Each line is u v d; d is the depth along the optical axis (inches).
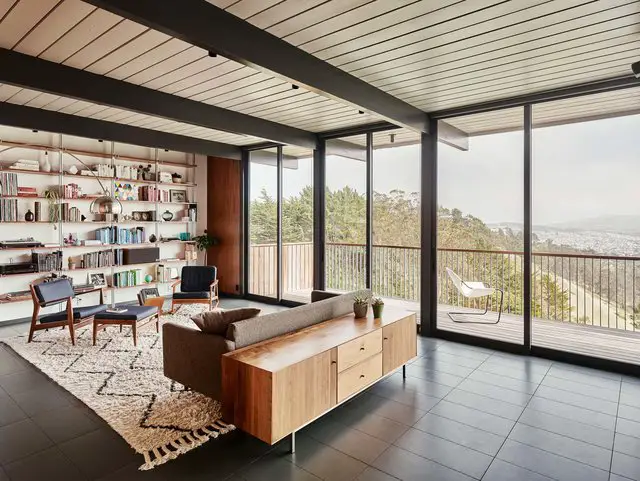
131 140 212.5
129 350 167.0
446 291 244.7
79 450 96.4
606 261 197.0
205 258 310.3
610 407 119.9
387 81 144.0
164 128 218.5
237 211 289.6
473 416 114.0
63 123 183.6
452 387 134.2
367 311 144.9
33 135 226.2
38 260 220.8
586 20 99.5
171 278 286.4
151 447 97.0
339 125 217.0
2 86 146.2
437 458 93.7
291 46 113.2
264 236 279.7
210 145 259.3
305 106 179.2
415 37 108.9
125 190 263.9
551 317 215.3
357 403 122.1
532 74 138.6
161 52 119.4
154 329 200.2
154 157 282.8
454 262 241.0
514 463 91.9
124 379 137.1
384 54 120.0
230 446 98.3
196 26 89.5
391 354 133.0
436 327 194.4
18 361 156.2
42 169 228.8
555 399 125.1
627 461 92.7
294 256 295.9
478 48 116.0
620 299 195.6
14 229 220.4
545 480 85.8
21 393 127.3
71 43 113.4
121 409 115.5
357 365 116.4
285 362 95.6
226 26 95.7
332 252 270.4
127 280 266.8
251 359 97.7
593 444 99.7
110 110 179.0
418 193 217.3
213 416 111.6
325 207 240.4
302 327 126.0
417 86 150.1
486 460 93.0
